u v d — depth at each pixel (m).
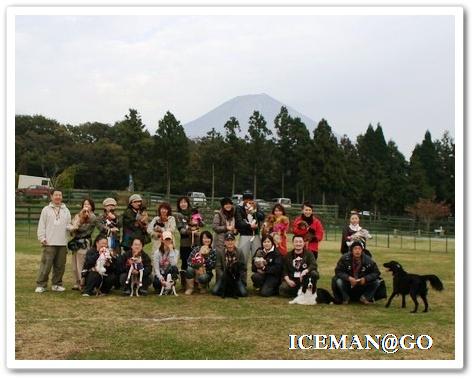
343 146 66.62
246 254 10.09
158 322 7.45
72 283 10.83
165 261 9.67
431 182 59.69
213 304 8.80
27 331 6.85
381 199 54.34
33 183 51.97
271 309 8.49
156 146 49.50
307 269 9.27
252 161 52.53
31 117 67.44
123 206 33.16
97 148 59.66
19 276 11.54
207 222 32.81
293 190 55.09
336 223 36.78
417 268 15.03
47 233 9.66
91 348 6.20
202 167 55.28
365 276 9.02
